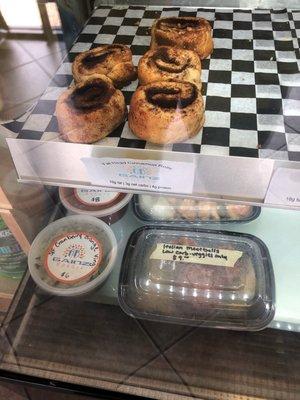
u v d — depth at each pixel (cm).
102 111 88
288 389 73
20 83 93
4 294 101
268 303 79
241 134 89
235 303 80
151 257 85
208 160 74
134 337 81
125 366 79
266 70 105
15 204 86
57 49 99
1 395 109
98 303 84
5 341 82
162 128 87
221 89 101
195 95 92
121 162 77
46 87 95
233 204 84
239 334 79
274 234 88
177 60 102
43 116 88
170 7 122
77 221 90
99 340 81
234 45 112
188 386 76
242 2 122
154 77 100
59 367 79
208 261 84
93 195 93
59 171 83
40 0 89
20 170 84
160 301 82
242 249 85
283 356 77
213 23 118
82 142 89
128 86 107
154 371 78
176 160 75
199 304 81
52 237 88
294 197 78
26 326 83
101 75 98
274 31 115
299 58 108
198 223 89
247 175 75
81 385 78
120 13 120
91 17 119
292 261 85
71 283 83
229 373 76
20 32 92
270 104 96
